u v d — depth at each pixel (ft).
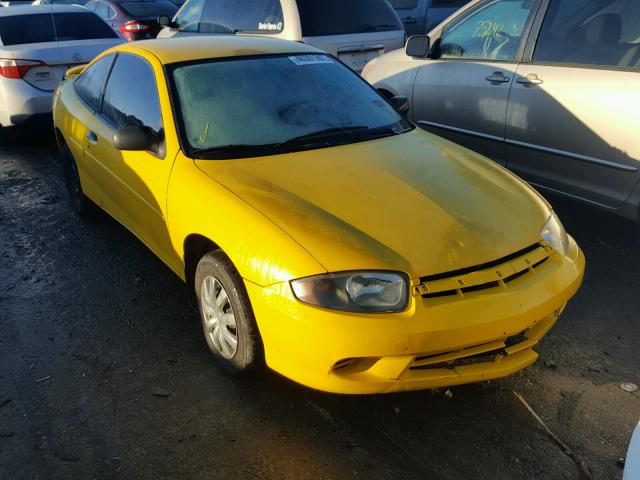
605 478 8.22
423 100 18.99
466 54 17.81
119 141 11.21
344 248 8.46
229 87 12.01
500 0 16.92
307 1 23.07
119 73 13.74
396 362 8.21
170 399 9.72
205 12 27.27
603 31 14.38
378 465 8.43
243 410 9.46
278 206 9.27
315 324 8.12
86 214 16.66
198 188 10.13
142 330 11.60
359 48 23.94
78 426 9.20
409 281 8.29
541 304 8.86
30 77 22.79
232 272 9.31
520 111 15.93
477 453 8.63
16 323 11.92
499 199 10.17
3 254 14.94
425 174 10.62
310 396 9.75
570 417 9.31
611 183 14.34
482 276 8.66
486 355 9.02
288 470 8.36
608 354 10.82
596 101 14.12
